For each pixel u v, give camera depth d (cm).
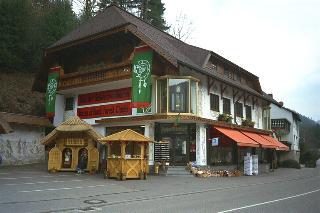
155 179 2261
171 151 2712
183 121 2645
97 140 2459
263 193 1769
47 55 3219
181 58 2642
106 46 2989
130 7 5578
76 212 1173
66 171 2561
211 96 2991
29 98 3653
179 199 1499
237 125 3216
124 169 2166
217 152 2997
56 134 2548
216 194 1689
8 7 3719
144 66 2548
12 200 1338
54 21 4128
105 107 2959
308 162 5928
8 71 3778
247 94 3631
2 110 3250
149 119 2616
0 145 2861
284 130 5622
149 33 2969
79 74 2972
